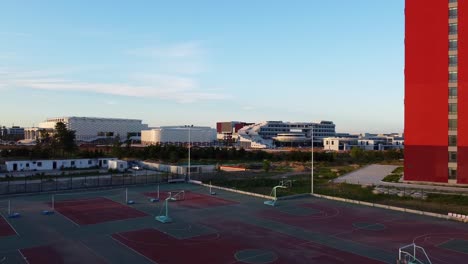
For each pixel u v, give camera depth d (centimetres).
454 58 6688
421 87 6975
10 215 3956
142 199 5069
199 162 11019
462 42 6612
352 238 3262
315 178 7800
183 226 3641
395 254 2842
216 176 7862
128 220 3869
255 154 12438
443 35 6775
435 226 3681
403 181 7119
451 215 3978
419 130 6975
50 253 2828
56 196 5253
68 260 2680
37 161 8450
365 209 4491
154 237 3262
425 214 4184
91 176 7444
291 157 12200
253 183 6769
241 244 3075
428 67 6912
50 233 3366
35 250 2895
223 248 2970
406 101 7119
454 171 6650
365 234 3388
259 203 4853
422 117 6956
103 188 5981
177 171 8469
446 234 3391
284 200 5075
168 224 3712
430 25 6894
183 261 2672
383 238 3266
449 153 6700
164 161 10981
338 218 4016
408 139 7075
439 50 6812
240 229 3547
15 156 9981
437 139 6800
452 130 6681
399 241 3175
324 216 4106
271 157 12488
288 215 4150
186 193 5619
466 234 3391
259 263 2636
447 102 6731
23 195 5300
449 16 6731
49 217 3978
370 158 13750
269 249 2950
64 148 10300
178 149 11500
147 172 8356
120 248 2958
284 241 3164
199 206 4638
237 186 6388
